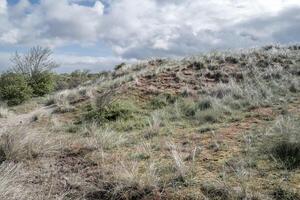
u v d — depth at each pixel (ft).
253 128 24.48
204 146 21.42
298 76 43.42
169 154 20.24
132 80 51.67
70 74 99.91
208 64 53.52
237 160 17.74
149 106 40.45
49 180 18.02
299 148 17.78
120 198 15.61
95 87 52.60
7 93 61.82
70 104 46.19
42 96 70.79
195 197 14.65
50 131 30.99
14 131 23.13
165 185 15.84
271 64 50.06
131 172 17.25
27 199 15.38
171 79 49.55
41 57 75.00
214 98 36.60
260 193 14.23
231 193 14.35
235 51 59.57
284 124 21.44
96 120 34.58
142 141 24.36
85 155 21.59
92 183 17.28
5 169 17.34
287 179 15.23
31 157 21.36
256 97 34.96
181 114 34.30
